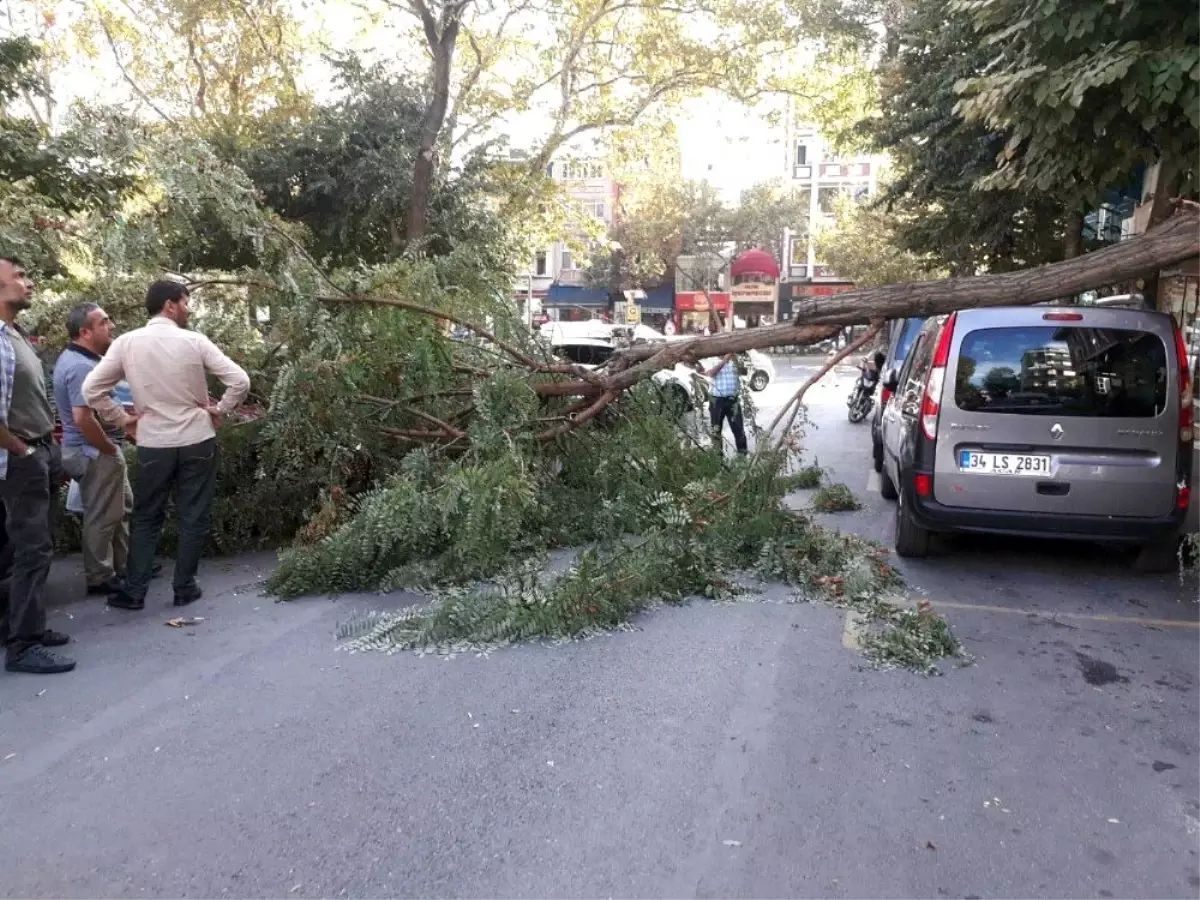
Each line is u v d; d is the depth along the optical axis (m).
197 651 5.11
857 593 5.99
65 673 4.80
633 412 7.86
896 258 36.19
